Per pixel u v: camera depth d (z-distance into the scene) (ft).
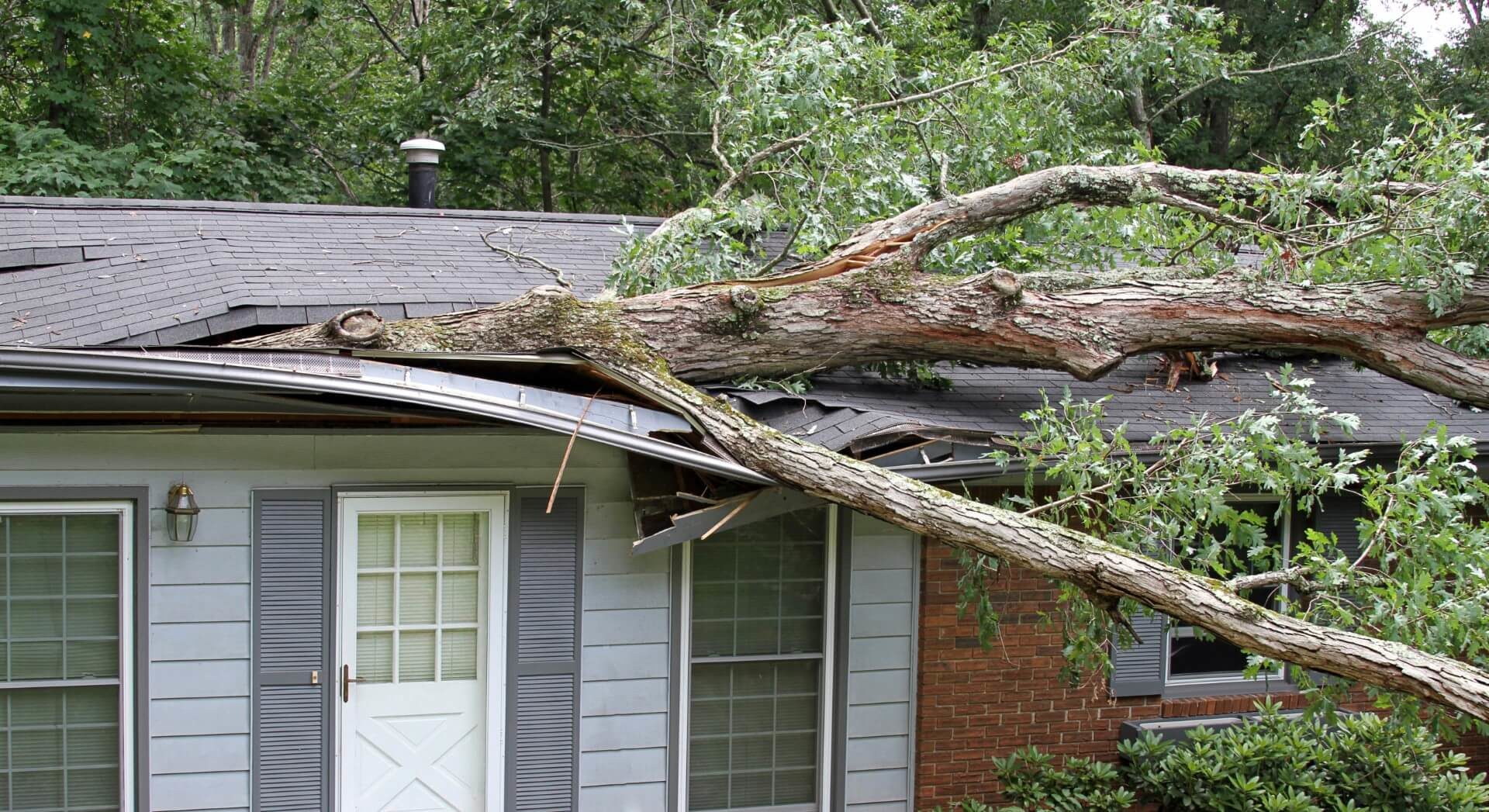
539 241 27.35
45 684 19.15
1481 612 17.08
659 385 18.98
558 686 21.24
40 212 24.72
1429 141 21.77
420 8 70.44
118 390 16.52
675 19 53.11
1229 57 50.11
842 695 22.61
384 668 20.72
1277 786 22.79
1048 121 31.12
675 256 22.40
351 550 20.35
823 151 25.34
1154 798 23.29
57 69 52.95
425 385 17.44
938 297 20.92
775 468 18.01
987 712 23.54
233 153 54.24
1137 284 21.56
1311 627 16.02
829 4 48.65
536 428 18.03
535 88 57.52
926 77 29.45
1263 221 23.04
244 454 19.63
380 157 59.26
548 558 21.08
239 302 20.24
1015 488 22.91
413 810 20.94
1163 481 18.90
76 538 19.22
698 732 22.22
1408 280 21.58
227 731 19.84
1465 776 24.17
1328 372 26.45
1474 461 23.43
